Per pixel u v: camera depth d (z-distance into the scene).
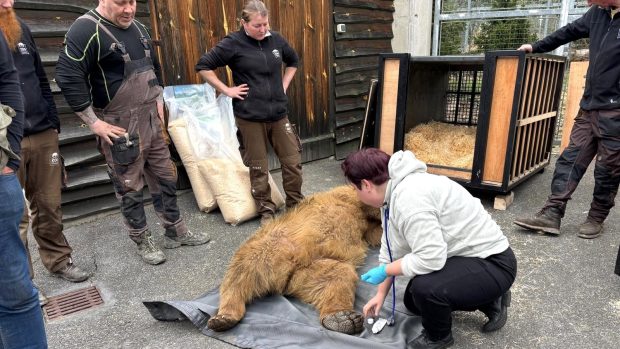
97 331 2.61
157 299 2.92
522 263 3.20
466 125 5.63
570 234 3.64
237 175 4.14
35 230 3.09
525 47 3.84
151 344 2.47
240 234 3.89
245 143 3.82
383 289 2.30
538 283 2.92
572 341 2.36
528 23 6.57
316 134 6.13
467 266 2.06
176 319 2.67
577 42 6.37
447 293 2.04
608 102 3.24
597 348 2.30
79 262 3.45
